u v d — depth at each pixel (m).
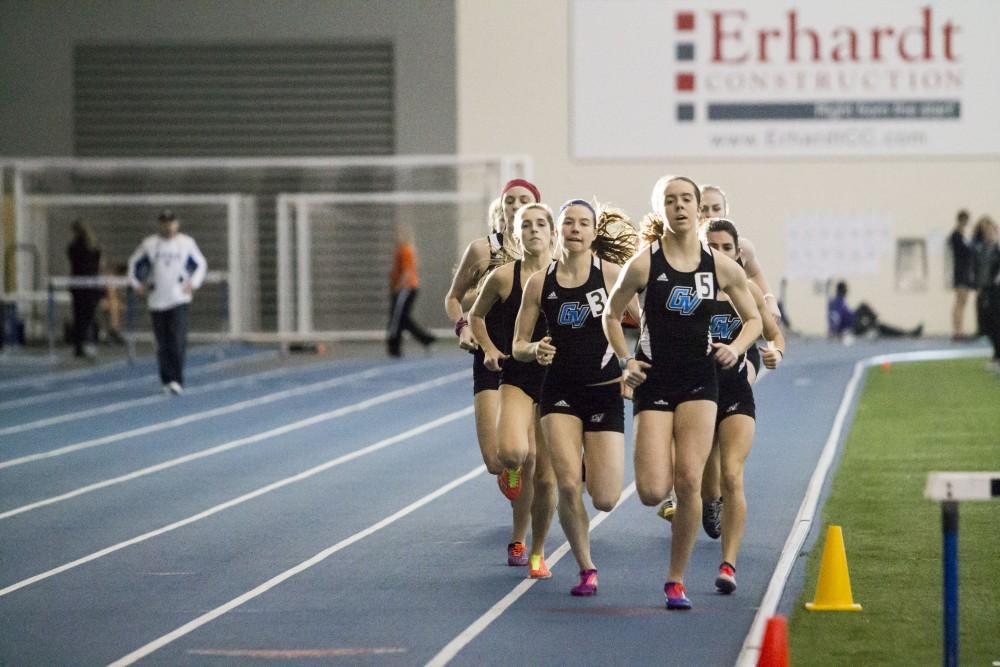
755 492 23.31
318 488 24.55
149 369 48.84
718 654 13.64
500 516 21.77
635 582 16.92
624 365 16.16
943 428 30.81
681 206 15.36
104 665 13.64
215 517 21.86
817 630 14.43
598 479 15.90
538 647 14.00
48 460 28.19
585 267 16.02
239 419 34.81
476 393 18.56
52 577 17.72
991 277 44.41
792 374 44.00
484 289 17.52
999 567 17.27
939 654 13.49
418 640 14.36
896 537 19.34
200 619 15.41
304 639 14.47
